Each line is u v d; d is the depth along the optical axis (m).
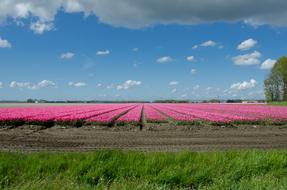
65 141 19.20
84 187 6.91
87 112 47.47
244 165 9.10
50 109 58.59
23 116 33.19
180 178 8.28
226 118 35.25
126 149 16.12
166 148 16.52
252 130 26.89
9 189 6.71
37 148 16.42
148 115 42.19
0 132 24.36
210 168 8.84
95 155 9.98
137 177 8.66
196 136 21.92
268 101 111.81
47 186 6.71
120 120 32.34
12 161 9.55
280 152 10.98
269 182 7.09
